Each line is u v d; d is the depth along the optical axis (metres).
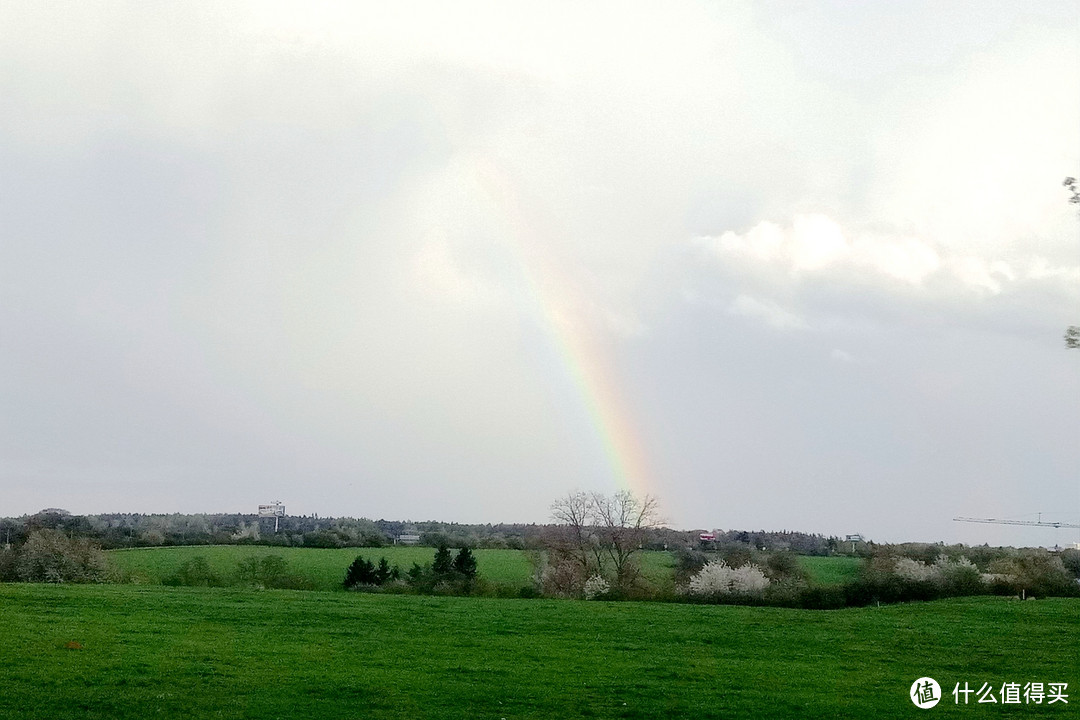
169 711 26.56
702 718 27.75
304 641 39.69
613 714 27.84
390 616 48.75
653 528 79.00
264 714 26.50
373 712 27.05
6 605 48.47
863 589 65.75
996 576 68.94
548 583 75.94
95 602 50.50
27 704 26.48
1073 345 26.95
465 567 87.81
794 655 39.25
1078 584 69.75
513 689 30.70
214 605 50.88
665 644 41.72
